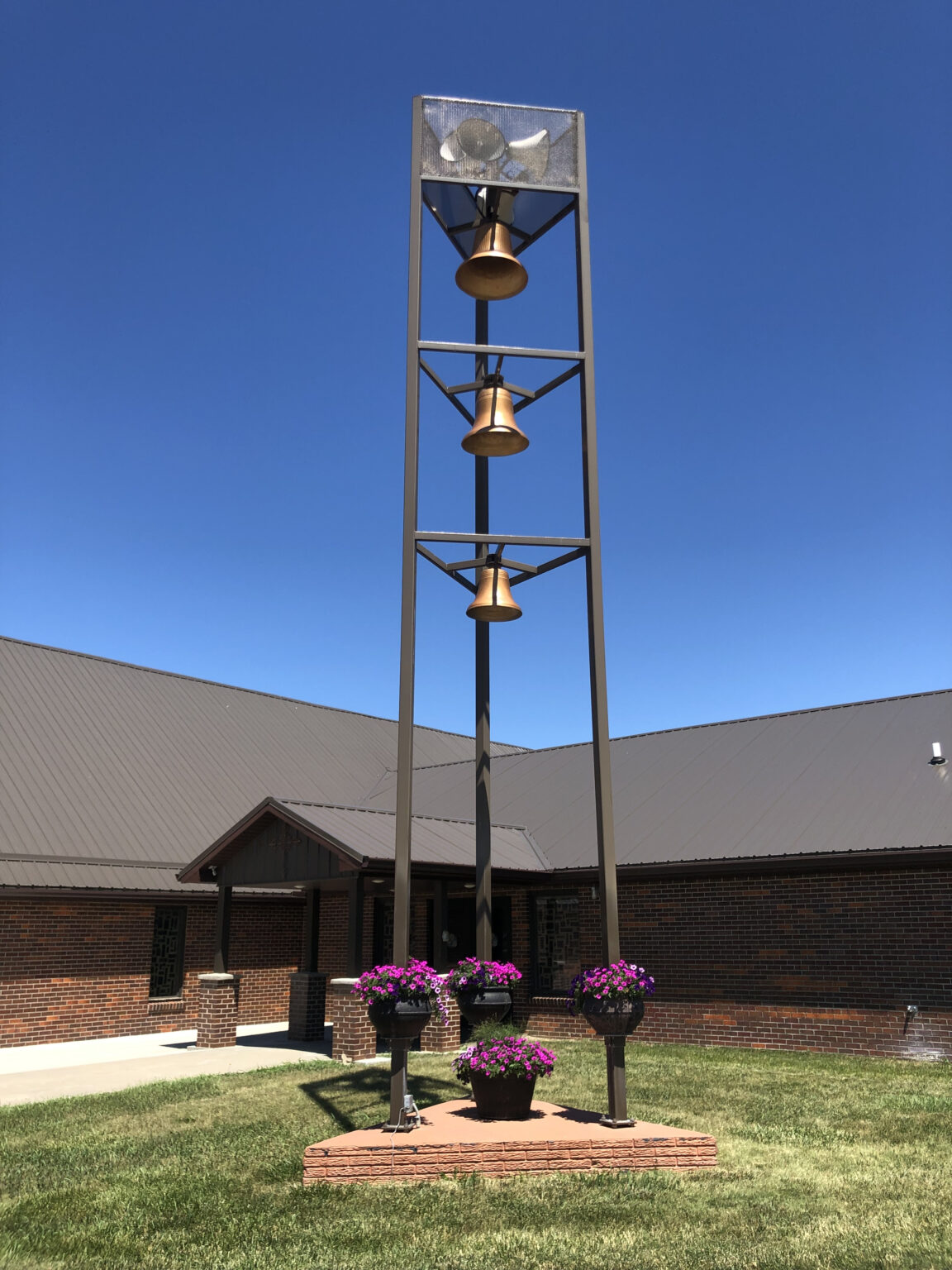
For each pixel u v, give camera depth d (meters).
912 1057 13.15
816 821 15.02
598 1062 12.91
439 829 16.36
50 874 16.58
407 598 8.27
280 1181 7.03
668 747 19.89
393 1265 5.32
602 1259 5.35
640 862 15.70
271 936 20.36
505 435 8.52
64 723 20.72
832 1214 6.13
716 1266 5.25
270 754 23.95
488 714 9.58
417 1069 12.35
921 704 17.66
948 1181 6.89
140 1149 8.12
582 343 8.89
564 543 8.51
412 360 8.56
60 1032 16.58
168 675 24.80
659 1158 7.23
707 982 15.19
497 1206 6.30
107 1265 5.43
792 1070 12.16
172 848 18.83
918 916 13.48
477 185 8.86
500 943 17.94
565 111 9.20
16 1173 7.44
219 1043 15.20
